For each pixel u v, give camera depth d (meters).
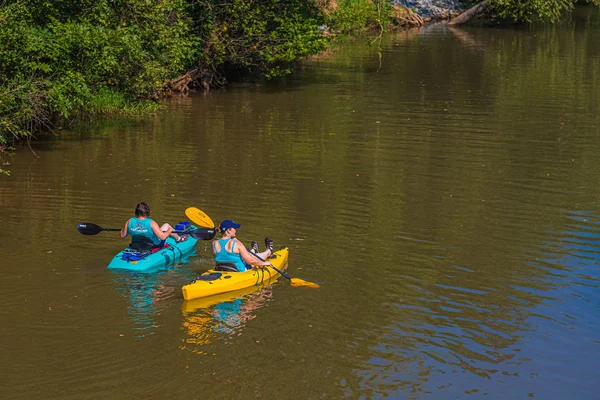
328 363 7.75
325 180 14.95
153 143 18.22
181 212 12.76
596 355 8.07
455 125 20.30
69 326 8.44
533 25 46.75
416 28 46.47
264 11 25.89
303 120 21.03
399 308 9.09
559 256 10.95
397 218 12.60
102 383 7.30
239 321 8.69
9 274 9.84
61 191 14.01
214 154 17.12
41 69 17.59
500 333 8.52
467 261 10.69
